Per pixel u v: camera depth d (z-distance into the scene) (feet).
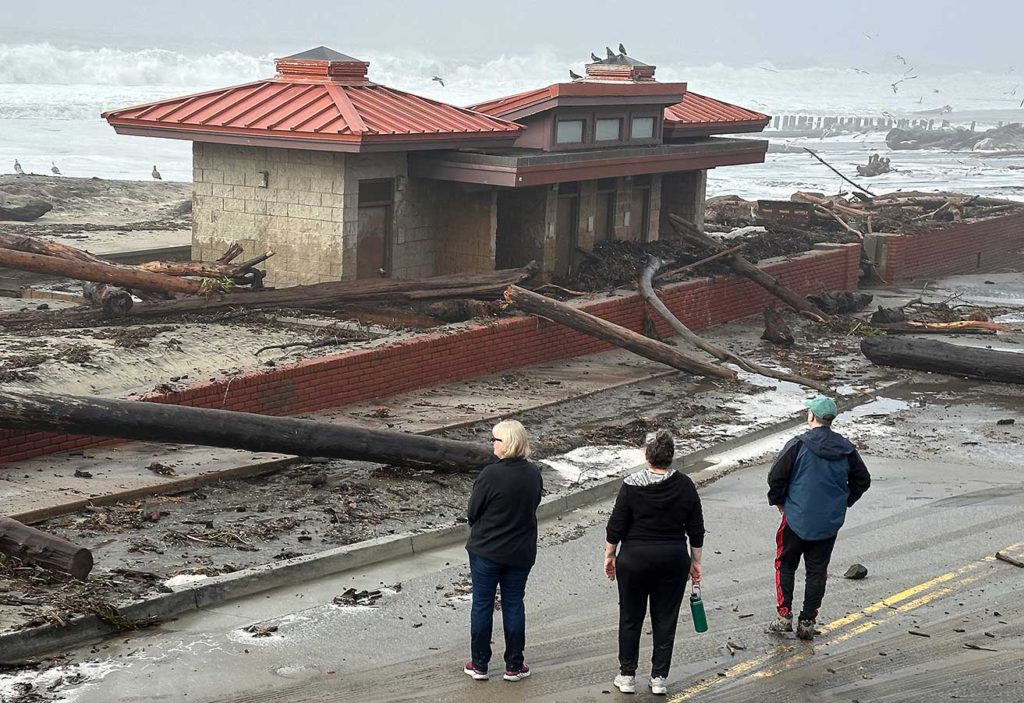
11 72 349.00
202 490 43.29
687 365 68.49
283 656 30.17
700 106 104.88
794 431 60.70
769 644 31.86
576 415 60.29
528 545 28.45
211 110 73.15
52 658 29.19
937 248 121.19
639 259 88.38
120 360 52.34
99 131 249.75
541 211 83.05
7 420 40.16
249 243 74.02
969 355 72.95
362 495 43.86
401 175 75.05
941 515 44.88
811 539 31.40
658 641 28.27
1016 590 36.55
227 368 53.88
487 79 546.67
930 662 30.81
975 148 345.10
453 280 69.41
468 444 47.75
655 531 27.81
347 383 57.52
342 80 75.77
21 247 61.36
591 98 83.25
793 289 99.35
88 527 37.86
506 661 28.99
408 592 35.60
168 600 32.63
